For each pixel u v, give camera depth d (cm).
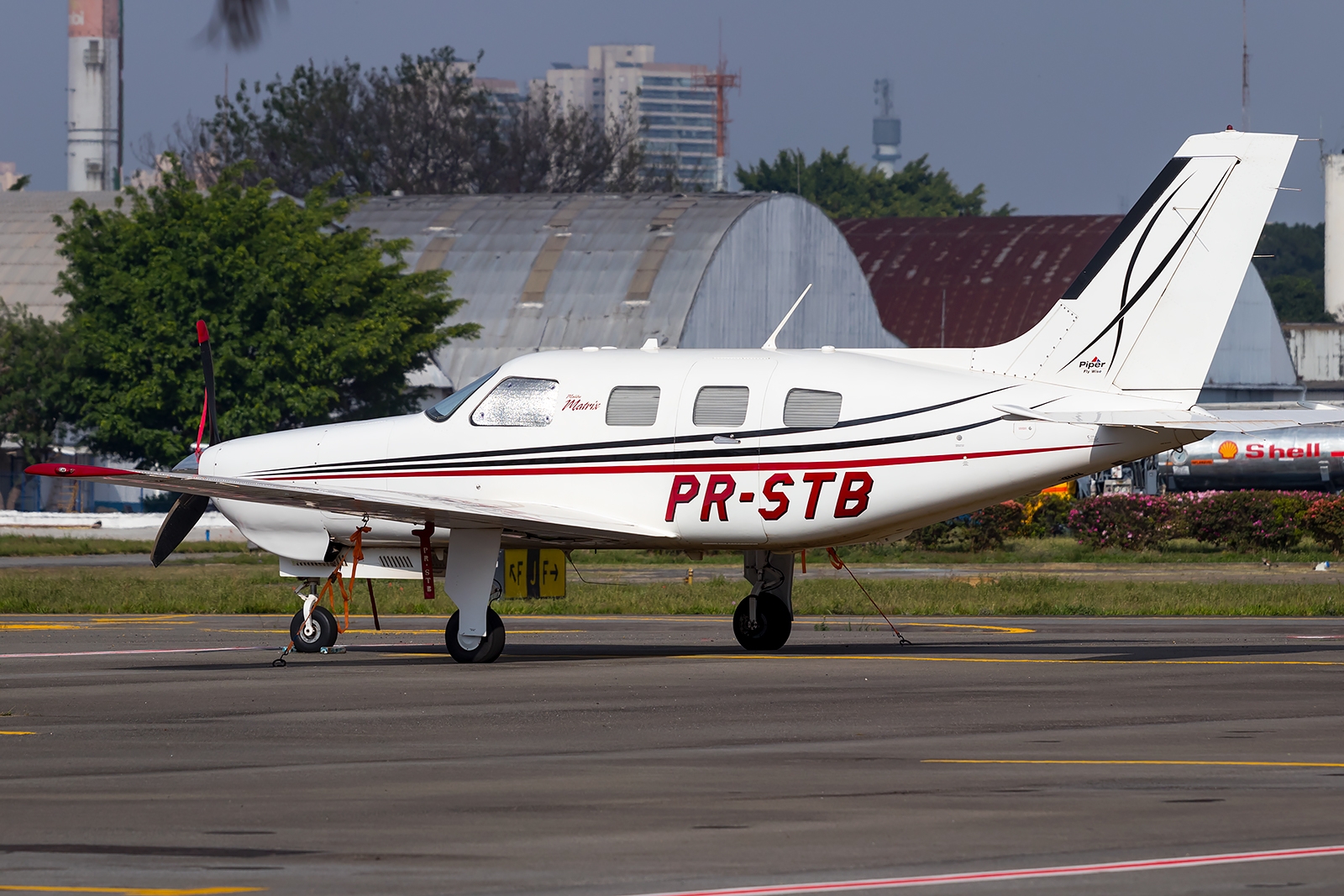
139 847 2756
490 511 5900
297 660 6259
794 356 6203
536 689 5119
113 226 18388
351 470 6500
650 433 6153
